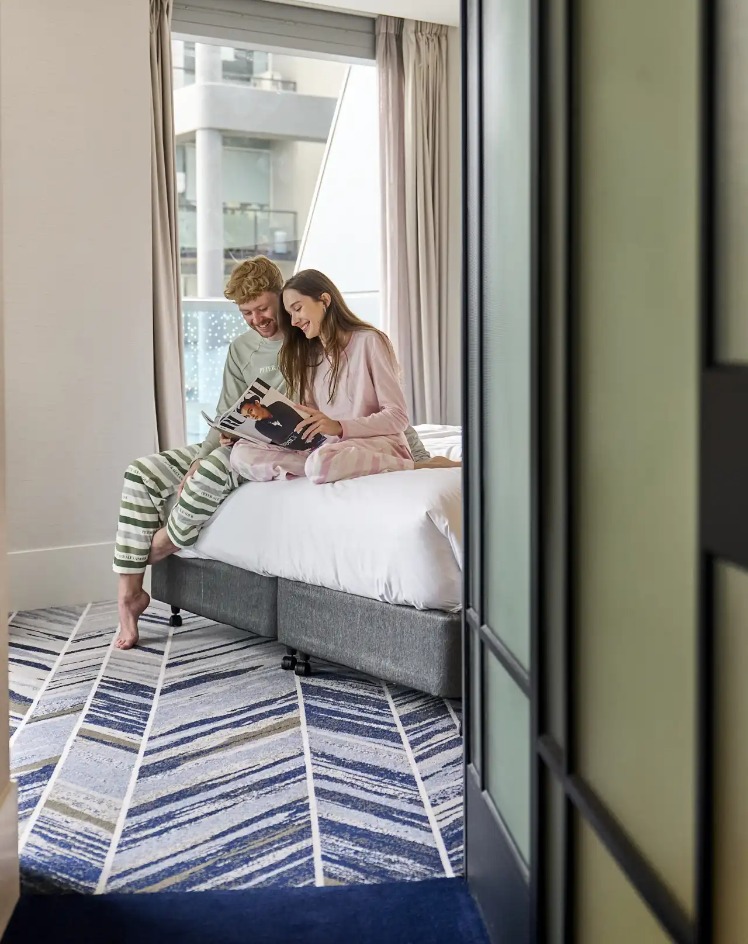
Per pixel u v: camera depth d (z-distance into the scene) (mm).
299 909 1624
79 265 3758
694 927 832
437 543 2406
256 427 2760
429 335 4832
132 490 3145
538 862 1298
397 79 4688
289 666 2879
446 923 1584
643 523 957
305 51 4535
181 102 9461
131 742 2355
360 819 1937
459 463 2932
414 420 4859
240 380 3172
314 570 2670
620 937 1053
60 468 3766
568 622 1178
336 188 6707
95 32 3729
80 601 3811
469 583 1745
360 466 2725
